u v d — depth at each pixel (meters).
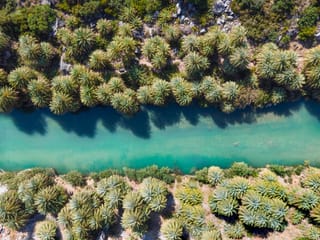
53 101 38.31
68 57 38.91
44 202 36.31
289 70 35.81
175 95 37.75
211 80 37.16
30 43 37.53
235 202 35.88
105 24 37.25
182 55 38.41
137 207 35.91
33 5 37.88
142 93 37.91
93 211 36.75
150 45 37.00
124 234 37.84
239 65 36.12
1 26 37.75
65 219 36.47
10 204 36.53
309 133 39.19
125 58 37.97
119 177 37.88
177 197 37.47
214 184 37.94
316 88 37.12
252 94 38.16
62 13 38.06
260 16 36.50
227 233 36.59
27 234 38.50
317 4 35.56
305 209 35.53
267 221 35.09
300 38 36.94
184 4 36.91
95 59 37.25
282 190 35.84
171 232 35.50
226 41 35.38
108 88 37.78
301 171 38.38
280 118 39.41
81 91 38.00
